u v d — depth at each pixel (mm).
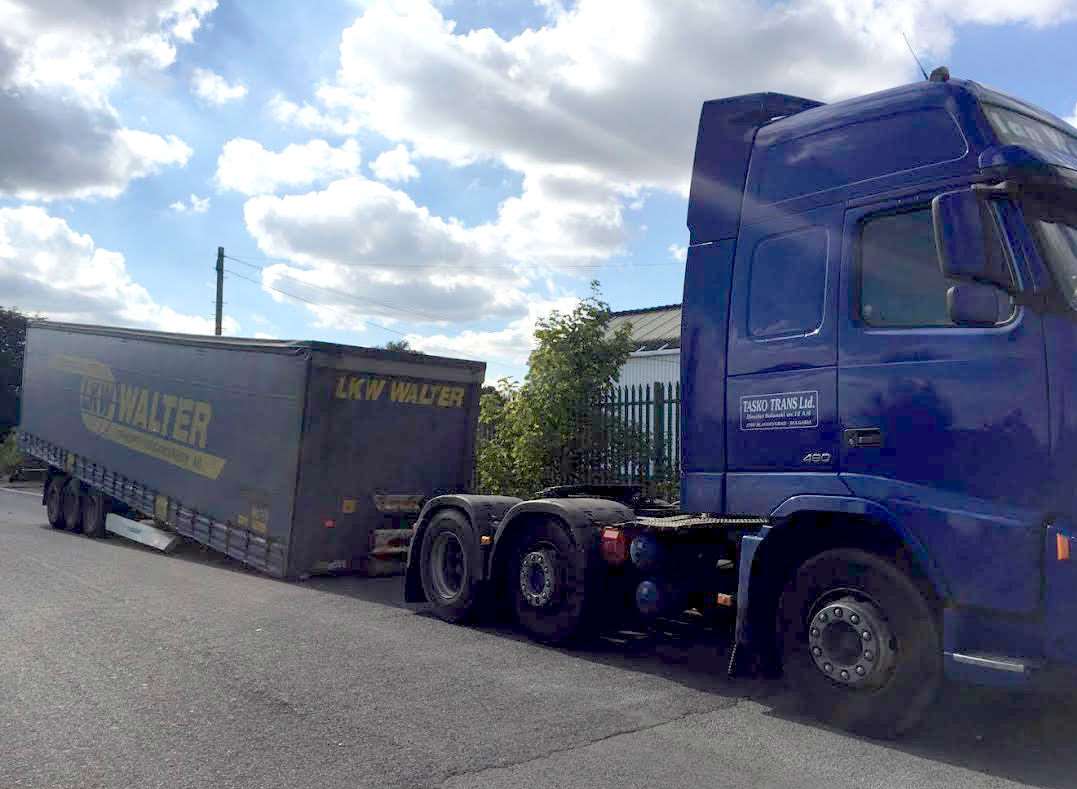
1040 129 5141
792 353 5363
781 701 5594
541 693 5707
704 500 5766
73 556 11586
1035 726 5109
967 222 4273
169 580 9766
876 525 4965
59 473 15570
